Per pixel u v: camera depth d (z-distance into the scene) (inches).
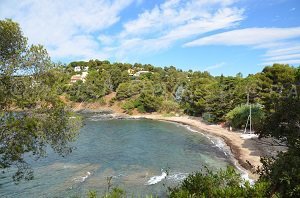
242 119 2832.2
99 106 5526.6
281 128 572.7
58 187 1333.7
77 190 1294.3
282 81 2541.8
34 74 721.6
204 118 3759.8
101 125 3715.6
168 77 6161.4
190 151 2116.1
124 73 6314.0
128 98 5442.9
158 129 3326.8
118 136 2849.4
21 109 701.3
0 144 649.0
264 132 602.5
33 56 711.7
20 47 716.7
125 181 1412.4
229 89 3447.3
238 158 1835.6
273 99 613.0
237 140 2456.9
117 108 5285.4
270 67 2723.9
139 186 1333.7
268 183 396.8
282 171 403.9
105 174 1534.2
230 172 451.8
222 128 3159.5
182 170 1606.8
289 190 389.1
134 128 3430.1
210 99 3494.1
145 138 2728.8
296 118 541.3
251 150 2047.2
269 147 1982.0
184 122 3826.3
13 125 635.5
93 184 1373.0
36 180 1425.9
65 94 5871.1
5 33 671.8
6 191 1282.0
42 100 735.1
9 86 677.3
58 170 1604.3
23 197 1216.8
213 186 428.8
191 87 4569.4
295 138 489.4
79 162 1788.9
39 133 706.2
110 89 6013.8
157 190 1273.4
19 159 700.0
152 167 1675.7
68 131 802.8
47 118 737.6
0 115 640.4
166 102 4699.8
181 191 410.0
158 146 2322.8
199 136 2790.4
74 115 822.5
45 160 1812.3
